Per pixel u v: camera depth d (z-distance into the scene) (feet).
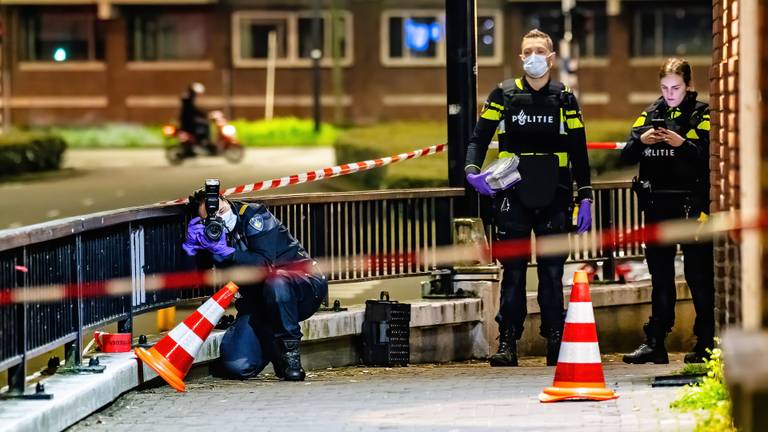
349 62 355.15
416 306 82.33
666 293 77.51
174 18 355.77
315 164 251.39
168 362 66.85
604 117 349.41
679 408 54.75
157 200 194.18
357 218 82.84
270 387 68.64
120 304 68.69
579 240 90.94
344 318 79.66
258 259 71.72
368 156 211.82
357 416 57.47
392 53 355.77
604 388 59.16
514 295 77.20
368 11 354.54
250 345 72.54
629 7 346.13
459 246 85.35
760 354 40.29
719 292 59.31
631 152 75.97
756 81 47.62
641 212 92.43
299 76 354.54
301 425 55.67
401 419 56.24
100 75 356.59
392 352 80.12
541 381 67.46
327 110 354.54
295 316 72.38
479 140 75.92
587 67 348.79
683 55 346.95
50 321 60.23
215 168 245.65
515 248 76.43
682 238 75.05
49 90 356.59
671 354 89.04
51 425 54.80
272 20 354.74
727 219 55.52
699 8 345.51
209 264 75.00
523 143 75.00
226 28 355.15
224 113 355.77
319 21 354.13
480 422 54.49
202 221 71.92
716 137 62.13
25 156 234.58
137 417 59.41
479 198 86.22
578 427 52.24
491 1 346.54
